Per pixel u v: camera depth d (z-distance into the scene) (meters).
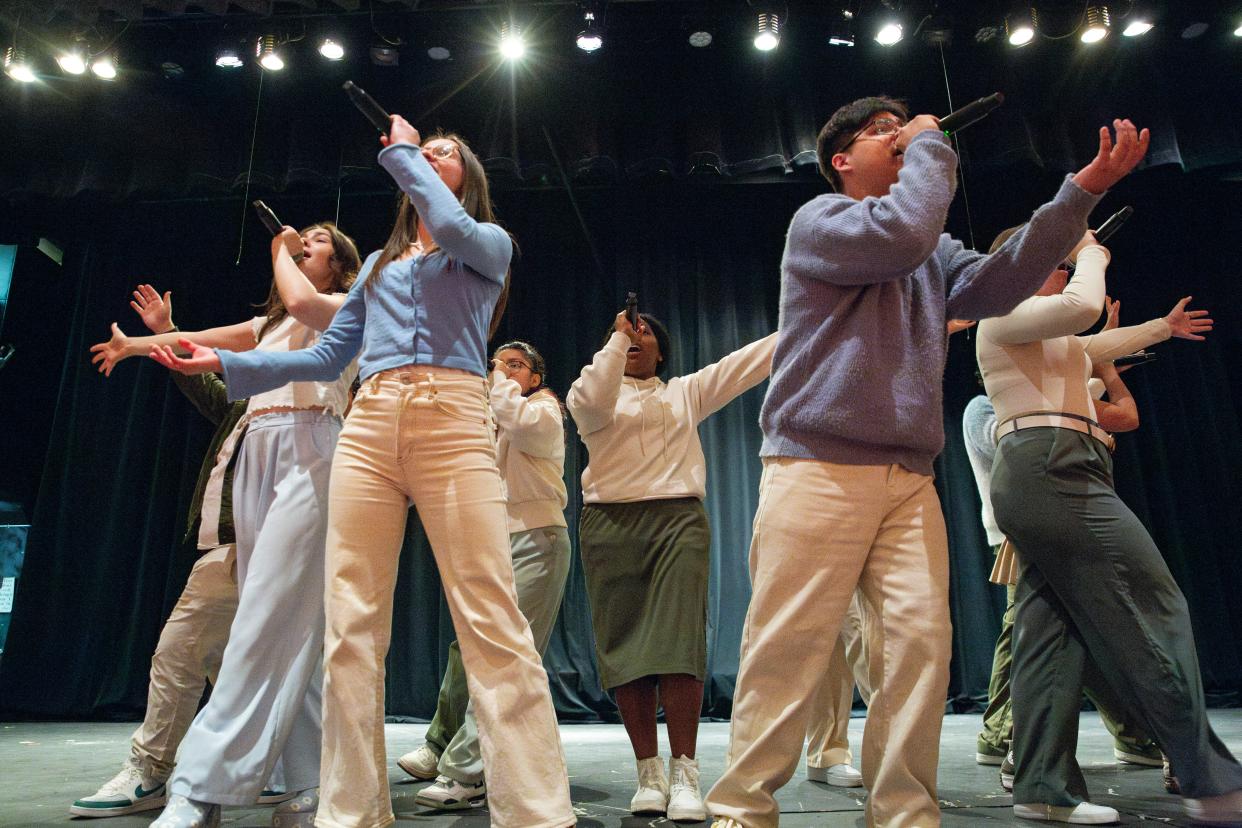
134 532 5.59
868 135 1.44
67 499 5.60
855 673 2.21
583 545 2.00
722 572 5.31
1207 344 5.85
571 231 6.21
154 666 1.84
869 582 1.25
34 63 4.78
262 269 6.19
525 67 5.27
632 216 6.17
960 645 5.26
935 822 1.14
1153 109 5.13
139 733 1.82
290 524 1.56
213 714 1.44
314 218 6.05
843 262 1.22
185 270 6.10
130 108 5.44
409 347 1.35
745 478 5.50
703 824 1.66
